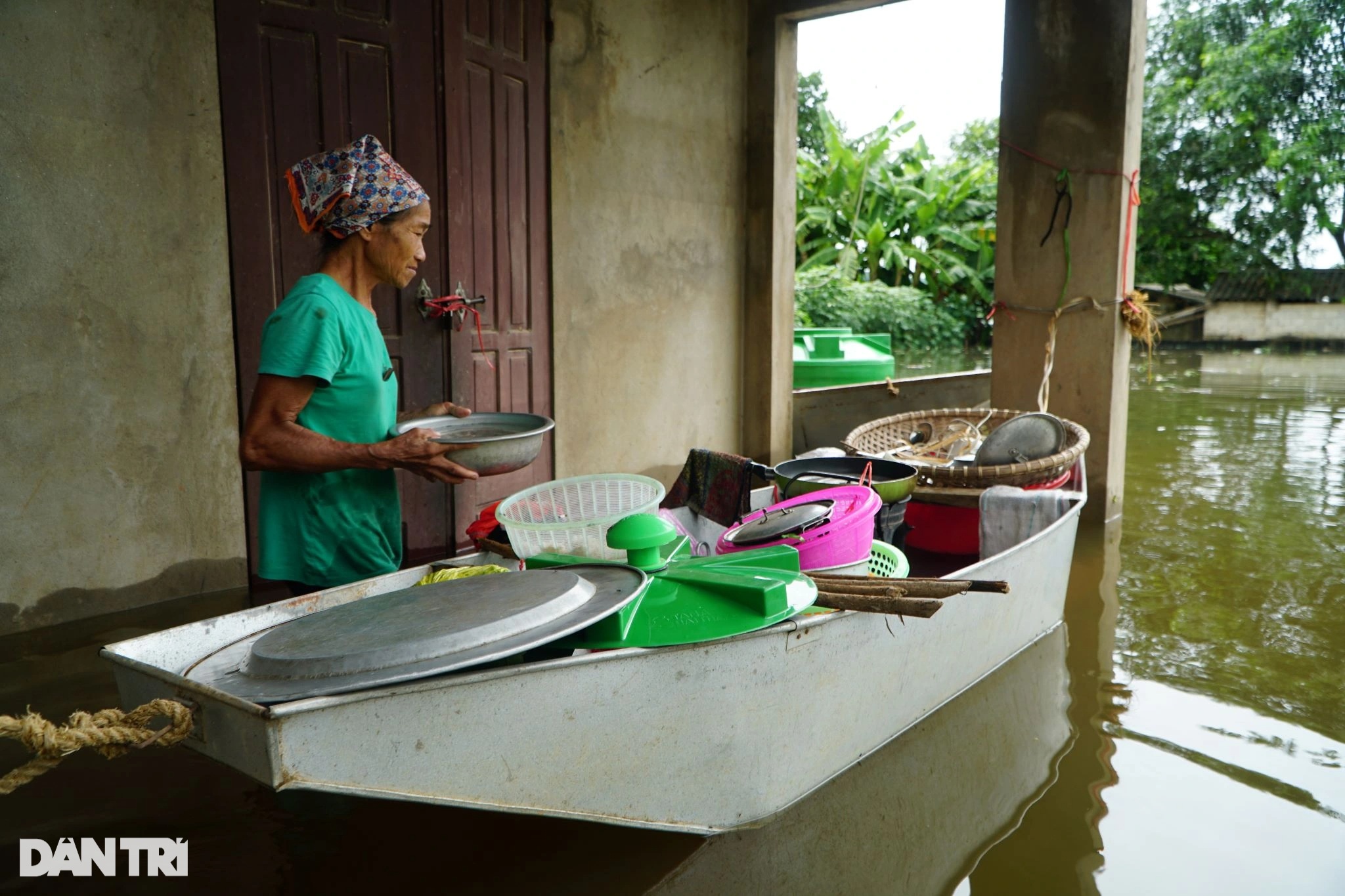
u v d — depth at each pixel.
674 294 6.32
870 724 2.66
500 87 4.97
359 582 2.37
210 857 2.09
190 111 3.84
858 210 21.72
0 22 3.34
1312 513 5.65
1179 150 22.20
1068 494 3.78
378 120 4.38
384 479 2.45
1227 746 2.83
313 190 2.25
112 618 3.74
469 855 2.14
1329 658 3.52
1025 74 5.69
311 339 2.16
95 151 3.61
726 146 6.62
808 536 2.71
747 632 2.11
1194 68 22.56
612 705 1.93
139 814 2.25
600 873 2.09
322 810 2.28
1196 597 4.21
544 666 1.79
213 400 4.04
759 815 2.33
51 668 3.18
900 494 3.47
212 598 4.02
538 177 5.27
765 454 6.95
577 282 5.61
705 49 6.34
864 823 2.35
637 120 5.90
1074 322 5.65
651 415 6.25
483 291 4.94
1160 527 5.38
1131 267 5.67
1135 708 3.09
